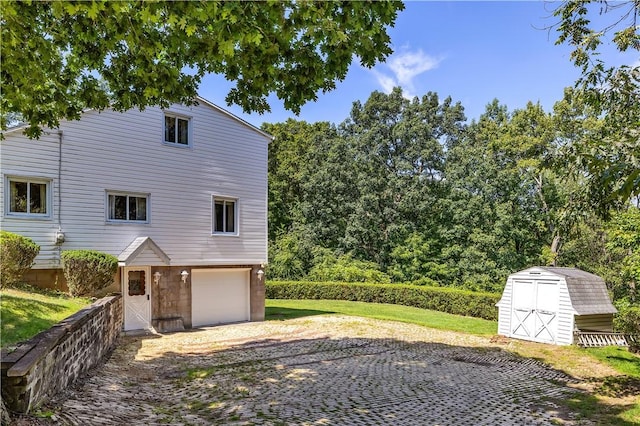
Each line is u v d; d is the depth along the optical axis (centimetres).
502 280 2527
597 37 686
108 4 396
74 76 604
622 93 698
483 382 816
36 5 454
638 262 1407
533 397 733
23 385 373
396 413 593
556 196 2466
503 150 2633
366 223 2902
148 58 500
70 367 552
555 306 1221
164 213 1281
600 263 2191
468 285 2511
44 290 988
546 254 2414
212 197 1398
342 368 862
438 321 1661
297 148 3431
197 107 1363
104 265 1056
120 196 1198
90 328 692
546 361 1032
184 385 695
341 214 3077
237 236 1464
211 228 1394
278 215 3219
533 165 2309
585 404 702
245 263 1483
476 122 3177
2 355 396
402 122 3067
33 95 569
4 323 621
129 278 1230
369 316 1673
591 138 688
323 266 2698
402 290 2144
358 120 3291
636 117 709
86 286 1038
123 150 1199
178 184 1316
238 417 534
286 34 371
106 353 881
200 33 446
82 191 1120
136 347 1024
